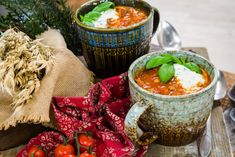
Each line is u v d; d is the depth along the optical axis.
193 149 0.72
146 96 0.65
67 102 0.73
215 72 0.68
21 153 0.72
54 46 0.78
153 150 0.72
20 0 0.83
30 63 0.72
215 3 2.06
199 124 0.69
